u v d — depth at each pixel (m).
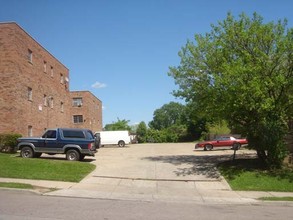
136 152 35.69
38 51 34.91
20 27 30.30
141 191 15.69
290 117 21.06
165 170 21.23
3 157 21.38
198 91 22.83
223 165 22.30
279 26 20.42
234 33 20.62
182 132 80.69
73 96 57.59
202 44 22.94
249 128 21.22
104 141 48.47
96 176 18.75
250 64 19.02
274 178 18.23
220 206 12.77
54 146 23.38
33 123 32.94
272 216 10.77
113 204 12.20
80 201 12.48
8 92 28.77
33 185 15.31
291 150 23.75
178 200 13.91
